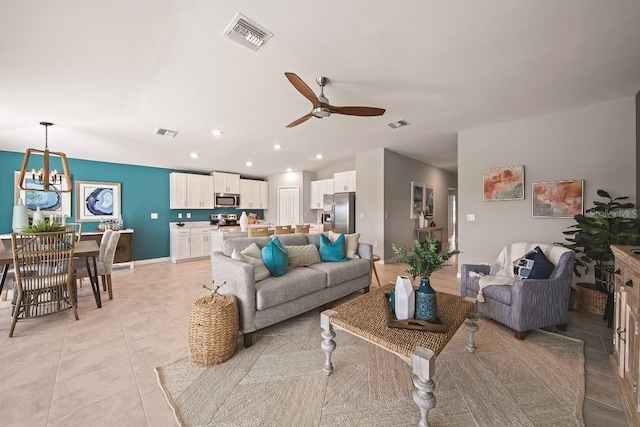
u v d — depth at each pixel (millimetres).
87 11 1562
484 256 3910
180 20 1665
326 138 4387
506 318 2336
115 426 1370
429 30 1797
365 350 2109
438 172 7449
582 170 3160
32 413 1447
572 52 2066
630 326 1454
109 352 2068
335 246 3373
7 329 2461
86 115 3119
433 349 1368
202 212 6879
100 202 5371
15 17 1586
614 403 1532
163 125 3547
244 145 4664
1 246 3158
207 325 1900
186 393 1618
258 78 2389
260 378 1766
